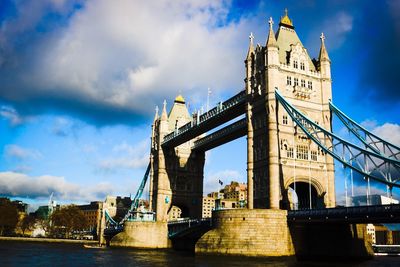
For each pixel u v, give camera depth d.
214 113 100.81
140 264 64.00
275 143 76.50
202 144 124.38
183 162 133.38
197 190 132.88
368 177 62.59
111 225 160.50
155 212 128.88
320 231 72.69
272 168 75.25
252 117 83.69
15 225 183.75
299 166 78.25
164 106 134.12
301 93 80.94
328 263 62.31
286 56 83.94
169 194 129.12
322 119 82.19
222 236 71.44
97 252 96.38
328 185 79.81
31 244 134.75
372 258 76.38
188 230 102.50
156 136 136.38
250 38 88.06
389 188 59.22
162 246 115.50
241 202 102.94
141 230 116.19
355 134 71.44
